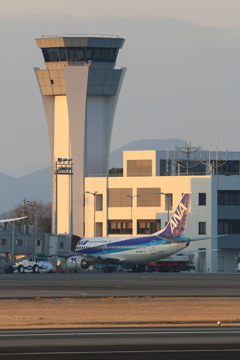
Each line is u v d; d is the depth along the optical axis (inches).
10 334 4724.4
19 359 3754.9
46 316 5895.7
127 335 4667.8
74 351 4015.8
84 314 6043.3
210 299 7504.9
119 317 5802.2
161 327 5123.0
